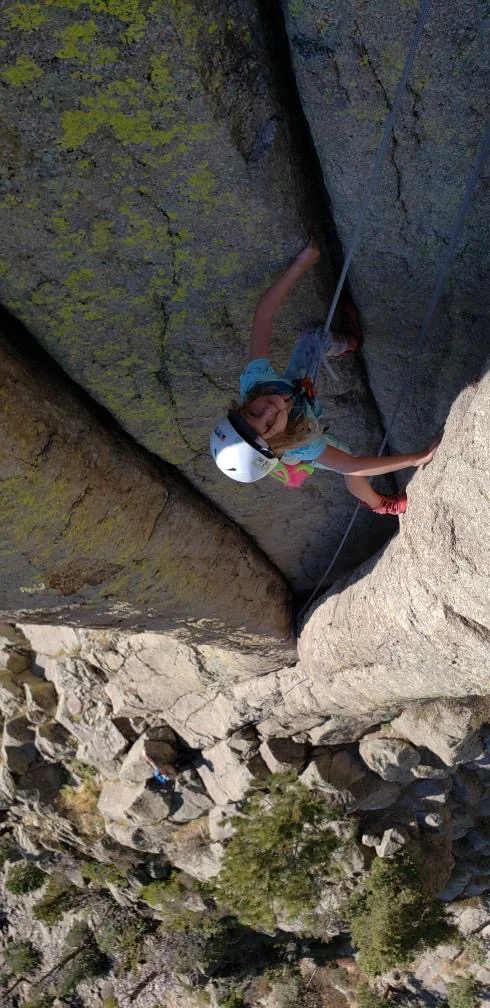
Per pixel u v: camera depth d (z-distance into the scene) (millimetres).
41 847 16312
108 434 5312
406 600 5406
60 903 17516
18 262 3896
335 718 10070
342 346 4793
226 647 8922
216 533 6777
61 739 13398
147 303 4340
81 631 11039
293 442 3732
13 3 2836
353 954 16719
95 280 4109
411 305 4570
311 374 4574
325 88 3539
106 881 15977
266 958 17125
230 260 4156
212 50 3215
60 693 12695
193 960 16828
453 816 12453
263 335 4090
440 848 12586
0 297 4090
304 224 4086
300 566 7992
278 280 4215
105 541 5656
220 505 6699
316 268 4395
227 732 11211
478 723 10055
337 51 3381
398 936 12617
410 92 3459
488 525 4086
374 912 12516
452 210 3914
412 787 11789
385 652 6273
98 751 12836
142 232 3881
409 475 6285
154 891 15227
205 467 6078
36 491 4809
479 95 3416
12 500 4738
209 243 4031
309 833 11969
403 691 6910
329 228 4320
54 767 14250
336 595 7352
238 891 12094
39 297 4125
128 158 3498
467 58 3289
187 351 4773
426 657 5746
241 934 16641
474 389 4012
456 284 4324
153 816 12984
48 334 4410
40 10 2875
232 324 4621
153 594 6777
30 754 14062
